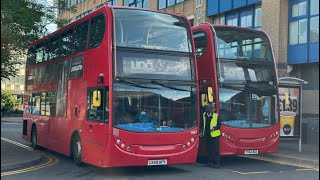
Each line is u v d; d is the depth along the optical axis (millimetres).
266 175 11297
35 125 16922
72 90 12875
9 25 13438
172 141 10758
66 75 13500
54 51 15016
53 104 14688
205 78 13242
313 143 18500
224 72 13039
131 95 10531
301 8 21828
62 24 15961
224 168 12602
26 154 14750
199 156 13781
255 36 13758
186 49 11406
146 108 10633
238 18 25656
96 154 10875
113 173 11430
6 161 12703
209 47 13172
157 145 10609
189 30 11578
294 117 16172
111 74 10406
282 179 10656
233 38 13422
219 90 12891
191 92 11219
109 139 10242
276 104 13633
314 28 21016
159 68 10945
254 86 13352
